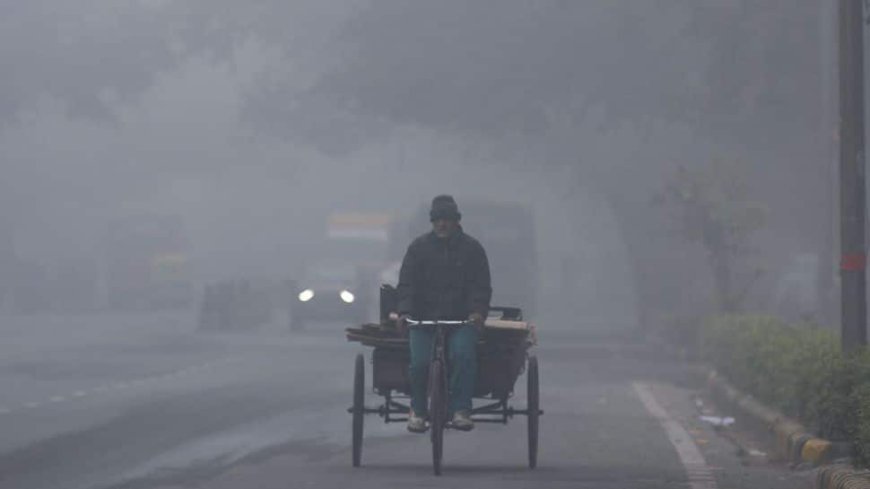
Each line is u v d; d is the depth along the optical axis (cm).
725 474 3344
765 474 3359
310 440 3981
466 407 3275
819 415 3528
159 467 3391
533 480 3191
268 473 3291
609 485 3122
